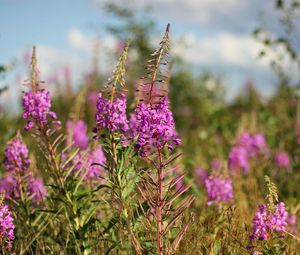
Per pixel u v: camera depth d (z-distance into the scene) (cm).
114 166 119
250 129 247
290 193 193
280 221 114
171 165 156
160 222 112
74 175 131
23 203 137
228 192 154
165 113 110
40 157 135
